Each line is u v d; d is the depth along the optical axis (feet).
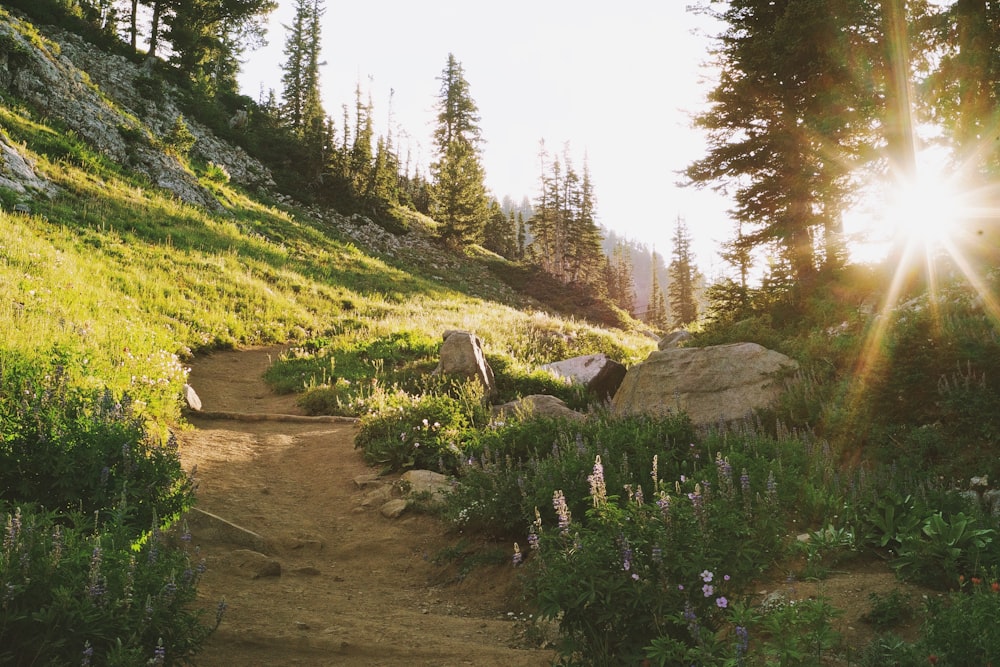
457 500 27.55
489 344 85.71
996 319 29.99
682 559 12.66
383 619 19.12
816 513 21.21
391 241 194.59
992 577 15.84
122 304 63.46
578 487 23.98
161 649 11.00
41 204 82.43
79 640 11.23
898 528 19.51
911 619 15.20
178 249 93.71
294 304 95.40
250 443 41.27
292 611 18.84
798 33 52.37
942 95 44.98
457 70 278.46
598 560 13.01
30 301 44.80
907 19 46.70
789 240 54.65
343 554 26.17
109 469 18.21
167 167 122.72
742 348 41.09
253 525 27.68
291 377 61.67
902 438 26.81
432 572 24.52
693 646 12.32
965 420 25.17
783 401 34.81
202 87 181.27
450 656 15.90
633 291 410.52
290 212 167.12
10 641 11.15
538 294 206.18
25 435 18.51
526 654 16.12
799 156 56.65
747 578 13.52
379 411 44.27
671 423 30.53
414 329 87.40
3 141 88.99
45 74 112.37
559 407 47.26
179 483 21.11
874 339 33.47
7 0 153.07
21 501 17.46
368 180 215.31
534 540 15.02
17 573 11.36
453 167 218.18
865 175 50.03
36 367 27.40
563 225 278.87
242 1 211.20
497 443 32.55
